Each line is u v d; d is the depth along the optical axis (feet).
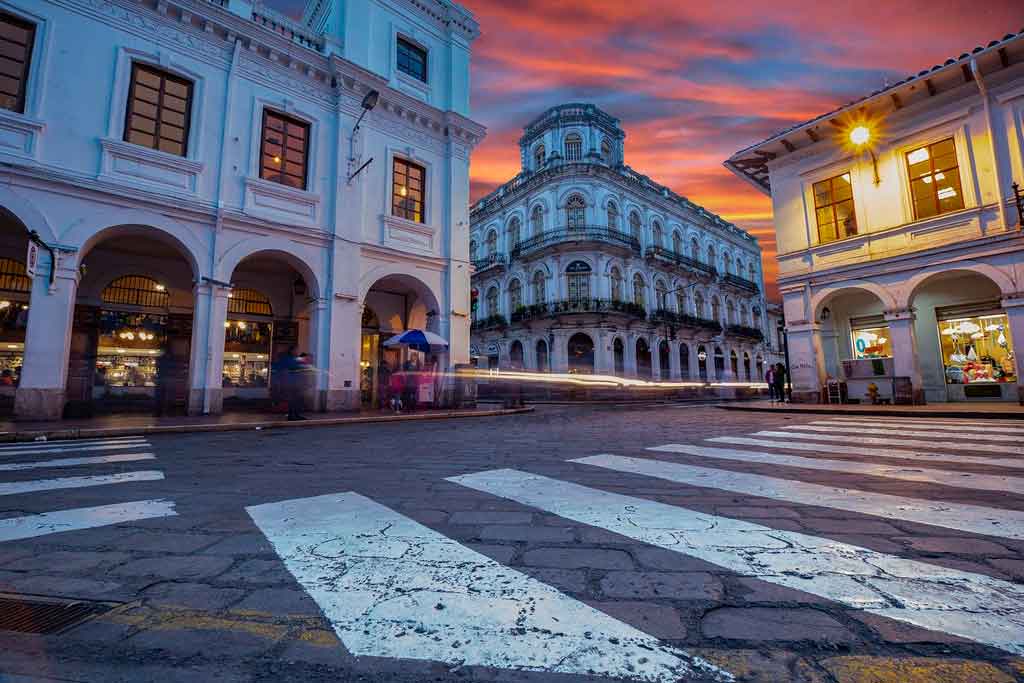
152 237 32.94
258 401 42.88
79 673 3.71
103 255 37.50
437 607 4.76
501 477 11.51
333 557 6.20
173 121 33.37
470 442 19.43
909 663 3.72
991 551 6.18
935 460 13.17
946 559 5.93
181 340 40.04
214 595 5.12
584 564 5.90
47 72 28.78
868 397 41.34
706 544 6.59
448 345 45.16
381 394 43.80
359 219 40.50
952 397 40.06
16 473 12.55
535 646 4.03
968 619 4.40
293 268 43.01
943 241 37.96
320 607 4.80
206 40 35.01
